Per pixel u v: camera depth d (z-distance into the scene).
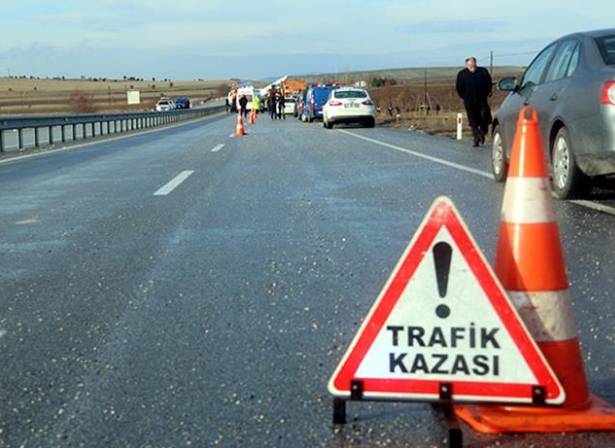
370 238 7.26
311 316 4.95
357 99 30.56
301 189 10.85
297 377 3.96
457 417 3.34
